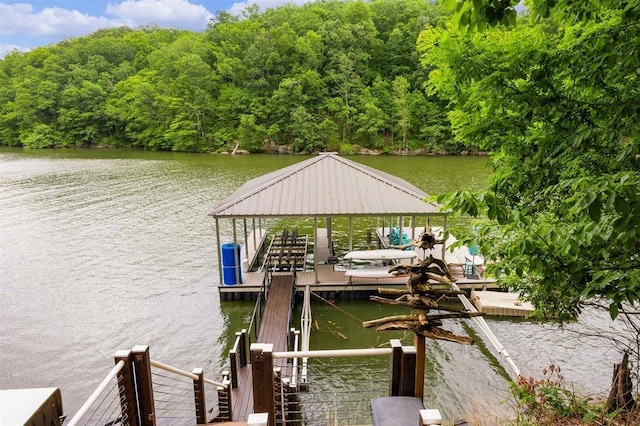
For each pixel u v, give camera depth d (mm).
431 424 2008
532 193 3820
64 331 9422
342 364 7973
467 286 10461
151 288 11656
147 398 3148
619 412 4320
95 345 8875
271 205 10875
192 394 7168
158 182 28406
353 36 53469
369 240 15070
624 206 2070
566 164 3424
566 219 3391
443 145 46500
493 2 2252
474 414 6141
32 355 8523
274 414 3211
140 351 3074
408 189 11945
